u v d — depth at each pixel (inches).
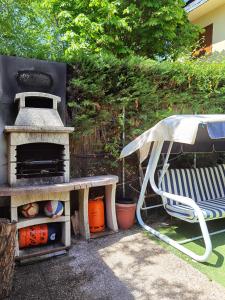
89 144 182.2
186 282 113.4
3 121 145.7
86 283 113.5
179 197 149.7
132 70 183.6
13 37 260.5
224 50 308.7
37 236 139.3
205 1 333.4
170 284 112.2
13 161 133.3
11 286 106.9
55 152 151.5
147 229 170.2
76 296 104.8
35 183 138.8
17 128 130.6
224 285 110.9
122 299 102.8
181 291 107.2
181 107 215.8
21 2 283.6
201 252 141.3
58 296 104.8
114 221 168.7
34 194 132.2
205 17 382.9
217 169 203.3
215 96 226.4
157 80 197.6
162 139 144.5
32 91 153.6
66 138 145.8
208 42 379.2
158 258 134.7
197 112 222.4
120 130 191.6
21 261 129.0
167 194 157.5
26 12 301.3
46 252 136.0
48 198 138.4
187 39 354.6
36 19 338.3
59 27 337.4
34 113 142.4
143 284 112.3
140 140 163.8
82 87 167.8
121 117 187.9
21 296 104.7
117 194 195.3
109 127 188.2
